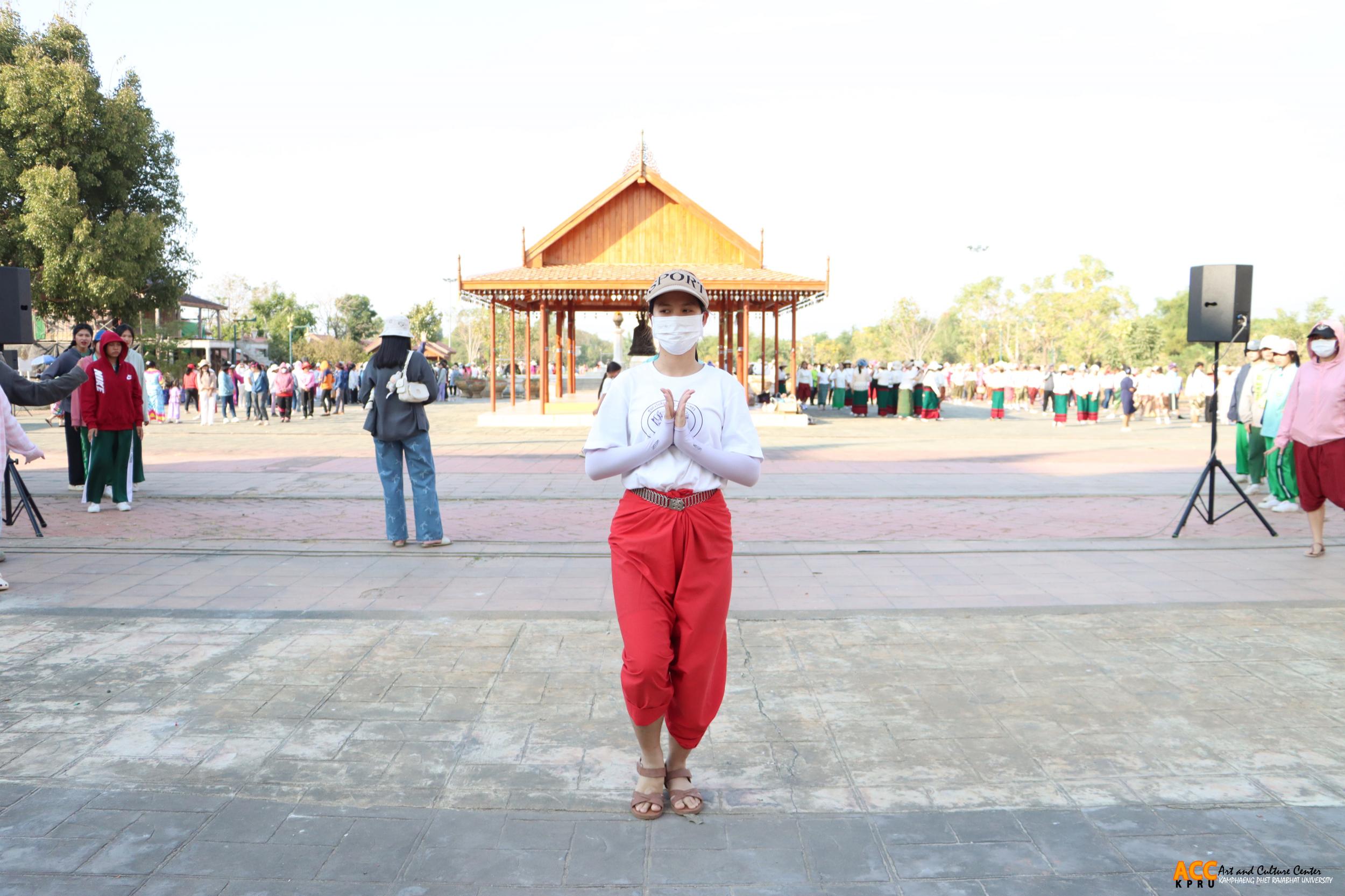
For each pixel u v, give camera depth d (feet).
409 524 29.19
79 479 36.37
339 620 18.03
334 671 15.19
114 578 21.39
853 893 8.98
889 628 17.60
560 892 9.03
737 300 82.74
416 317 239.71
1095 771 11.59
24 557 23.53
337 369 98.68
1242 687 14.44
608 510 32.14
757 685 14.65
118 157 102.06
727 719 13.34
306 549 24.57
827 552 24.32
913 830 10.18
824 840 10.00
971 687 14.51
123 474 31.40
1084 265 213.25
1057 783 11.30
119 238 96.99
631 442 10.61
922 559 23.67
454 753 12.14
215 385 79.77
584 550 24.45
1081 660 15.72
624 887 9.11
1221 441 62.95
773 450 56.03
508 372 199.41
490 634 17.19
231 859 9.57
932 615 18.42
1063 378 79.82
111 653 16.05
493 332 78.54
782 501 34.30
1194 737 12.60
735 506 33.19
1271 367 35.32
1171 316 223.71
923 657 15.93
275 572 22.06
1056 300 215.10
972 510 32.27
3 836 9.98
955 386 143.02
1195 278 27.99
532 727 13.00
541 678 14.92
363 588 20.48
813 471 44.57
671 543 10.34
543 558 23.71
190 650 16.22
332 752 12.16
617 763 11.91
